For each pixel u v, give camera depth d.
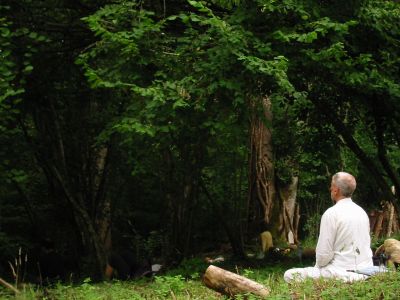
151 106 9.09
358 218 6.59
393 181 14.22
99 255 12.50
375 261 7.41
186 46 9.85
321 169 21.41
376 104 12.69
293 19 10.36
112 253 12.55
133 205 19.08
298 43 10.22
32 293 7.25
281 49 10.04
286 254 14.68
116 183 16.33
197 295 6.85
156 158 14.45
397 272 6.25
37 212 15.48
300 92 10.62
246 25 10.07
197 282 7.88
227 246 17.73
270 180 18.22
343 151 19.27
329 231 6.57
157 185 17.69
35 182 15.52
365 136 18.20
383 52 11.23
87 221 12.88
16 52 11.00
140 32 9.55
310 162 19.30
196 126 10.24
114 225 18.78
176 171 14.22
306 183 21.86
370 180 20.72
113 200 16.22
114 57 10.71
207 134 11.28
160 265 13.71
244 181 18.86
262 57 9.72
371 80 10.72
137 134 10.13
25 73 10.65
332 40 10.12
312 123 14.77
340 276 6.47
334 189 6.73
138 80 9.99
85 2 11.70
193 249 15.91
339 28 9.68
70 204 13.36
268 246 16.00
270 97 10.45
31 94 12.66
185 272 11.09
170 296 7.03
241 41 9.33
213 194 17.73
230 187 17.91
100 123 13.83
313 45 10.47
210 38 9.77
